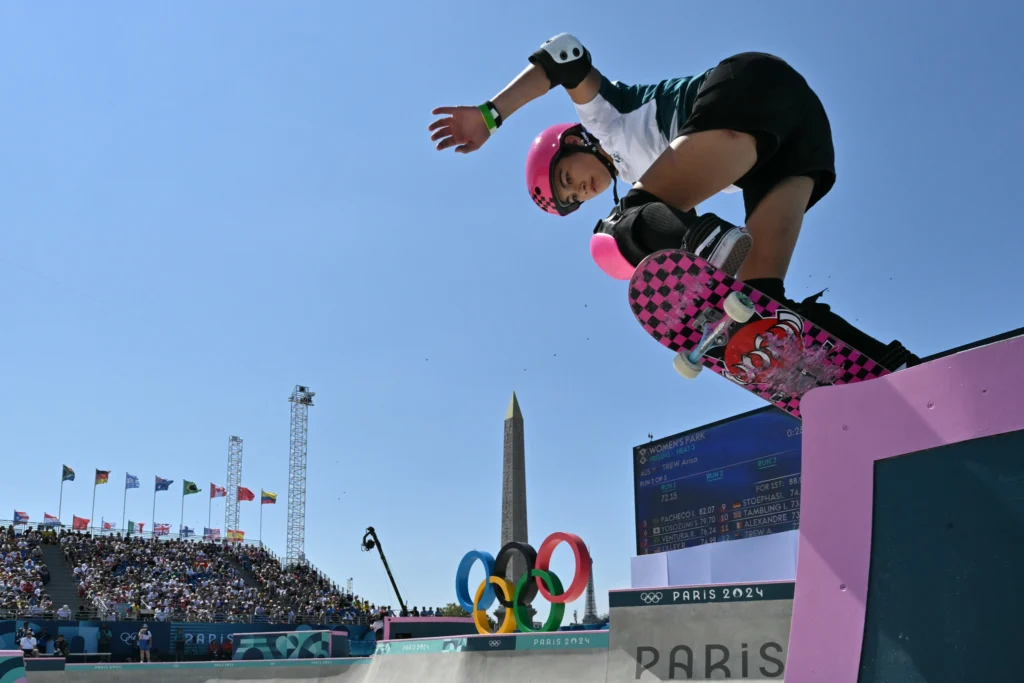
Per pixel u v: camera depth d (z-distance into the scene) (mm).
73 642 26359
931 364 2654
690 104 3848
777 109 3586
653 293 3451
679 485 12867
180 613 31094
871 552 2666
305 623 32750
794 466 11000
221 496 56062
